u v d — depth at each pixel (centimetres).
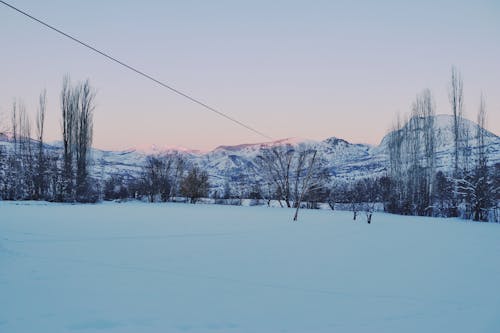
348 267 1206
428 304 812
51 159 5428
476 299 855
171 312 723
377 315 732
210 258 1324
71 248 1470
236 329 642
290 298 839
